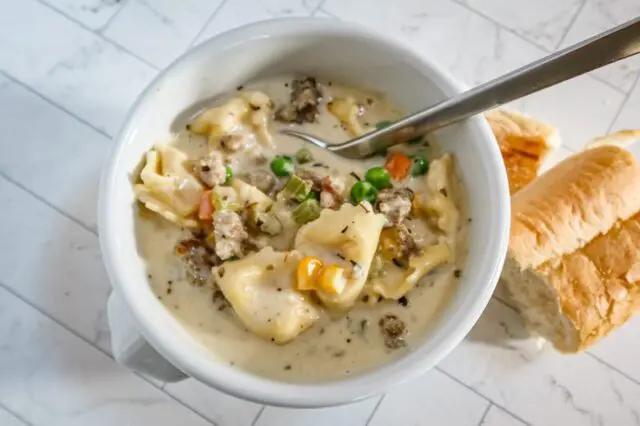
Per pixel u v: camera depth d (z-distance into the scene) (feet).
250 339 0.97
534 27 1.44
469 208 1.03
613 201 1.23
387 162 1.06
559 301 1.21
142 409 1.26
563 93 1.40
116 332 1.17
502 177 0.99
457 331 0.94
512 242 1.21
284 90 1.10
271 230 1.01
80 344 1.28
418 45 1.42
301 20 1.04
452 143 1.05
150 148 1.04
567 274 1.21
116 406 1.26
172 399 1.26
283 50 1.06
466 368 1.29
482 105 0.97
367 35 1.04
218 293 0.99
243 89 1.09
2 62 1.38
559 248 1.22
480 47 1.42
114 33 1.40
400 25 1.43
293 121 1.08
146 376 1.27
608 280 1.22
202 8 1.42
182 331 0.97
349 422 1.27
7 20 1.40
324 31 1.04
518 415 1.28
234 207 1.01
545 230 1.22
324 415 1.27
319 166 1.07
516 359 1.30
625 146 1.35
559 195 1.23
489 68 1.41
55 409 1.26
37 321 1.29
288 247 1.01
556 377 1.29
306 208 1.01
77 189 1.34
